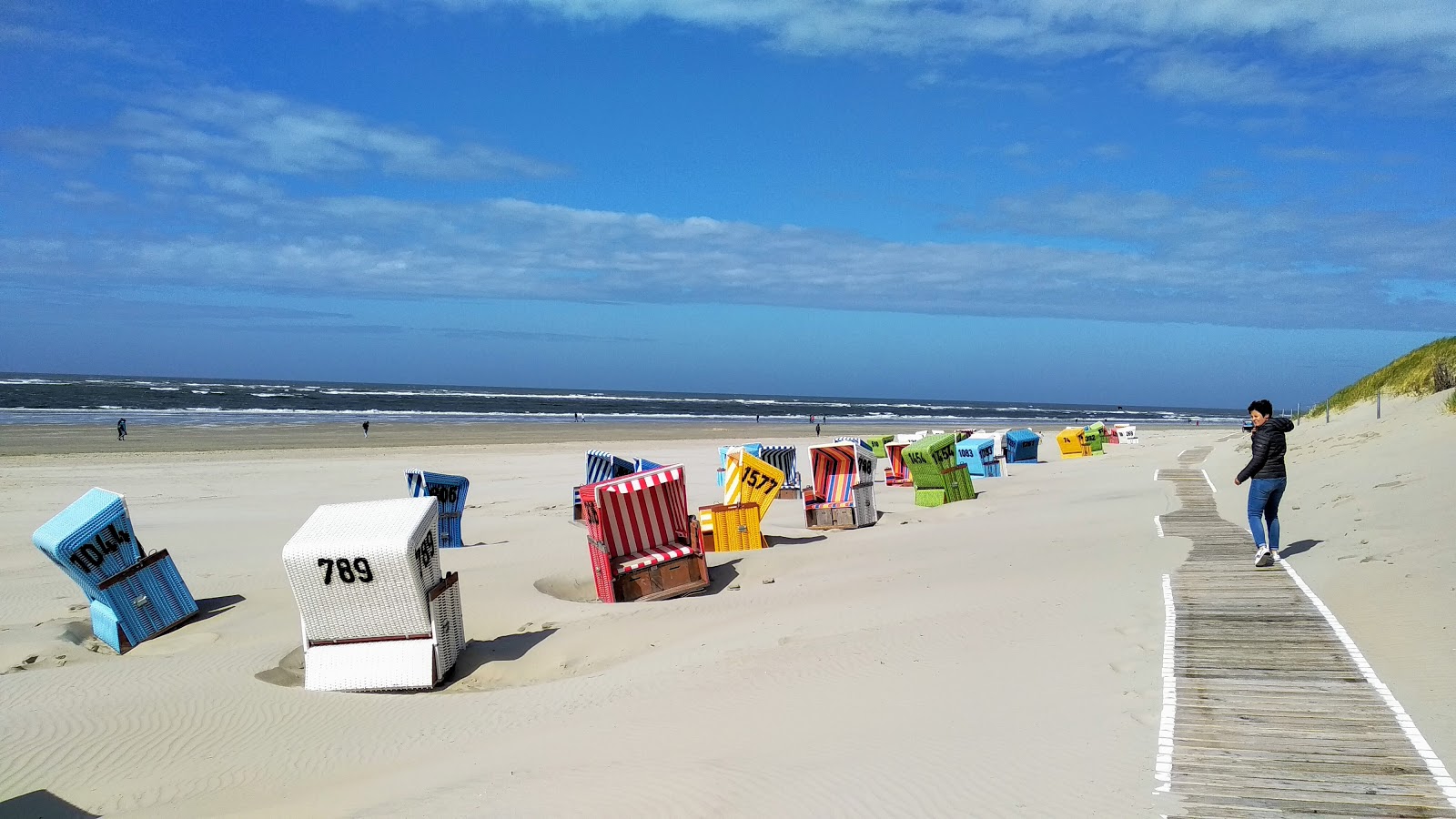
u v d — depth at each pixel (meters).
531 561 15.98
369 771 7.10
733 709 7.66
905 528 18.47
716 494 26.33
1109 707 6.52
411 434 59.12
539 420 87.12
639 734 7.23
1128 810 4.86
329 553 9.23
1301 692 6.59
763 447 28.27
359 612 9.37
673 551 13.76
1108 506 18.91
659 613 11.95
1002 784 5.34
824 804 5.30
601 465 22.73
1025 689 7.21
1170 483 23.09
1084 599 10.07
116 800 6.60
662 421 92.62
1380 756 5.41
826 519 19.55
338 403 104.75
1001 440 29.22
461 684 9.62
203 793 6.72
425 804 6.00
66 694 8.95
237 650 10.67
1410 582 8.95
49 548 10.88
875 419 114.00
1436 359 29.11
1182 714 6.25
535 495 27.14
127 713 8.41
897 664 8.41
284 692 9.12
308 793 6.62
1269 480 10.77
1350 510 13.57
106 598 11.16
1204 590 9.90
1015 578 11.87
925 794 5.29
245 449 43.34
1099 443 41.19
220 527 19.67
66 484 27.62
